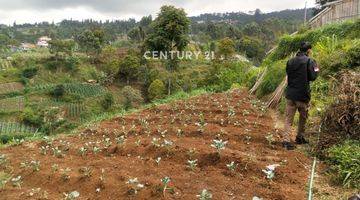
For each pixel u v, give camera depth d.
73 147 8.80
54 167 7.00
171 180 5.91
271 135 7.86
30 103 78.25
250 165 6.34
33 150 8.95
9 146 9.92
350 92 7.18
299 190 5.59
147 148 7.59
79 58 104.31
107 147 8.21
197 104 13.15
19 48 143.62
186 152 7.10
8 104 77.56
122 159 7.25
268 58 17.48
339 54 10.02
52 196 5.93
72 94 82.00
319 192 5.54
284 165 6.50
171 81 56.34
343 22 13.41
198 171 6.30
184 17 49.41
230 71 21.34
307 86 7.36
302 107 7.44
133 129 9.83
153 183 5.74
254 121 10.00
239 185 5.68
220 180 5.85
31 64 102.62
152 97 56.88
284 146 7.52
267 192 5.45
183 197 5.31
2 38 153.25
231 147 7.56
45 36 193.62
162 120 10.95
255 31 99.00
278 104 11.46
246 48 70.88
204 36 106.19
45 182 6.54
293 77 7.46
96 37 108.75
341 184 5.76
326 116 7.28
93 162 7.18
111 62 88.38
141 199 5.42
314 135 7.74
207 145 7.59
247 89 16.52
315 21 19.34
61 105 77.00
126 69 81.69
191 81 57.22
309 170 6.37
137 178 6.00
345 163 5.96
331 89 8.88
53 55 110.06
